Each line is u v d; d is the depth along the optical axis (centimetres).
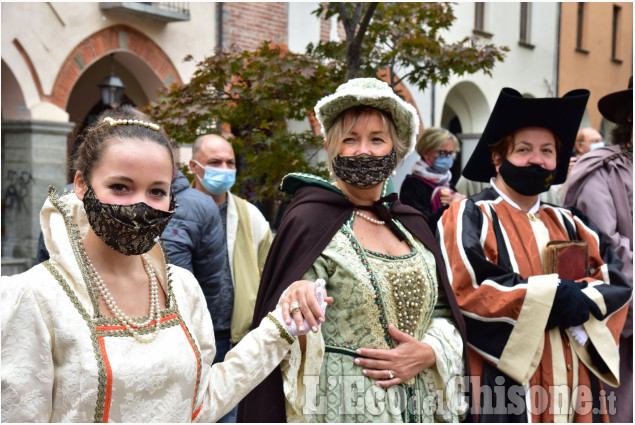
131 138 189
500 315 317
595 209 427
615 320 336
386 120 280
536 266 340
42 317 179
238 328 425
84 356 179
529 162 346
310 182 290
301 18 1141
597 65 1870
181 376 192
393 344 266
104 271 193
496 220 346
